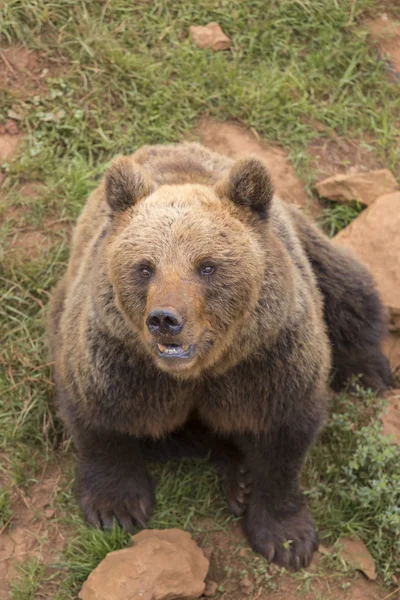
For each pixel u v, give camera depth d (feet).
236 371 29.09
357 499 33.27
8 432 35.55
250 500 33.42
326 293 36.70
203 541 32.89
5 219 41.22
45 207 41.78
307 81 47.65
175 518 33.55
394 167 45.80
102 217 32.63
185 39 47.93
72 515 33.40
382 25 49.88
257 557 32.42
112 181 27.73
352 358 38.34
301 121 46.57
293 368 29.35
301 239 36.04
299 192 44.45
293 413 30.17
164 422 30.71
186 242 25.57
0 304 38.86
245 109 45.98
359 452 33.53
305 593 31.32
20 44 45.24
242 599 31.07
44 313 38.70
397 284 39.81
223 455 34.83
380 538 32.27
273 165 44.78
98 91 44.98
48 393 36.55
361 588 31.58
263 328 27.53
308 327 29.96
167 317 24.17
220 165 34.17
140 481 33.73
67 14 46.37
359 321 37.45
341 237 41.60
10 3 45.29
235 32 48.39
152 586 29.01
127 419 30.30
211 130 45.73
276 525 32.76
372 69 48.55
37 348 37.91
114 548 32.01
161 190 27.66
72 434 32.73
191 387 29.60
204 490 34.47
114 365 29.01
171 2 48.47
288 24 48.98
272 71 47.26
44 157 42.86
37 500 34.04
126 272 26.13
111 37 46.68
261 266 26.86
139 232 26.11
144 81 45.55
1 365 37.50
